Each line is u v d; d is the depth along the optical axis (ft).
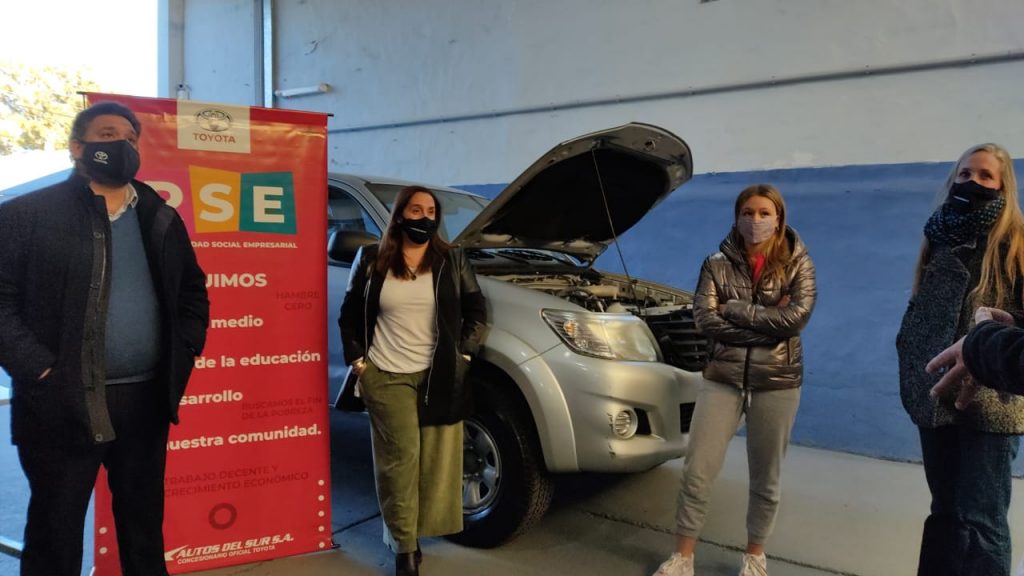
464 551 10.07
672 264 18.10
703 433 8.78
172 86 28.37
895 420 15.35
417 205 8.82
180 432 8.89
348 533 10.60
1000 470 6.66
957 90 14.74
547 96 19.92
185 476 8.95
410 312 8.93
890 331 15.42
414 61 22.50
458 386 9.06
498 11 20.67
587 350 9.37
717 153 17.42
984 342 5.16
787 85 16.46
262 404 9.37
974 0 14.46
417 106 22.52
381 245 9.03
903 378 7.33
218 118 8.98
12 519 10.64
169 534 8.87
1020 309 6.65
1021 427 6.56
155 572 7.25
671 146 10.89
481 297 9.41
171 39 28.25
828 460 15.20
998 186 6.77
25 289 6.20
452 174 21.94
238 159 9.11
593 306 10.61
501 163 20.90
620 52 18.62
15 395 6.32
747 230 8.52
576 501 12.23
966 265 6.84
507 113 20.68
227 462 9.19
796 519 11.68
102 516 8.57
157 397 7.02
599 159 10.98
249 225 9.20
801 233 16.34
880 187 15.46
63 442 6.33
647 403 9.30
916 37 15.02
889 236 15.39
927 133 15.05
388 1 22.97
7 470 12.85
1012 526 11.43
